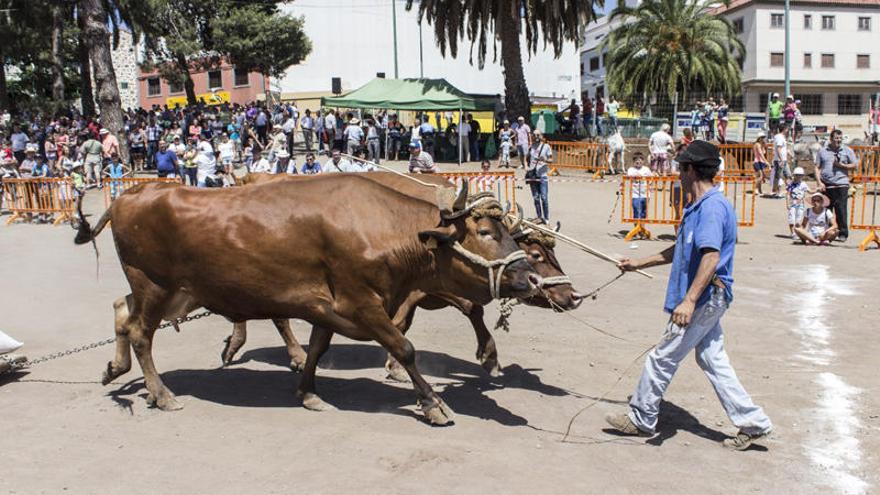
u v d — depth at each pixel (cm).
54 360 799
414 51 5044
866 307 1003
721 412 642
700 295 537
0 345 714
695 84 4216
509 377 737
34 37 4025
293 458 549
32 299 1082
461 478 515
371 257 589
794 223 1600
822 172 1547
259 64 4122
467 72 5141
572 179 2623
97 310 1020
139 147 2866
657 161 2333
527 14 3123
